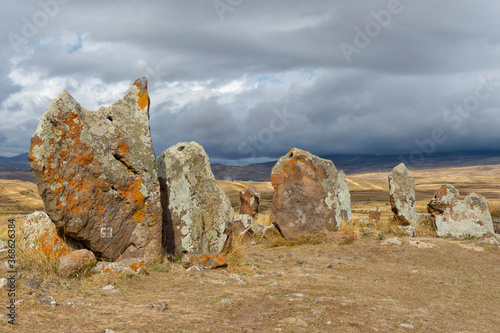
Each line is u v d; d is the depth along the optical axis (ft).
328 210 48.85
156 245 28.09
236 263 32.17
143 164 28.07
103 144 26.40
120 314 16.88
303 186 49.44
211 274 27.04
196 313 17.88
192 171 32.42
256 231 53.36
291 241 47.85
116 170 26.30
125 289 21.62
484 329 19.07
